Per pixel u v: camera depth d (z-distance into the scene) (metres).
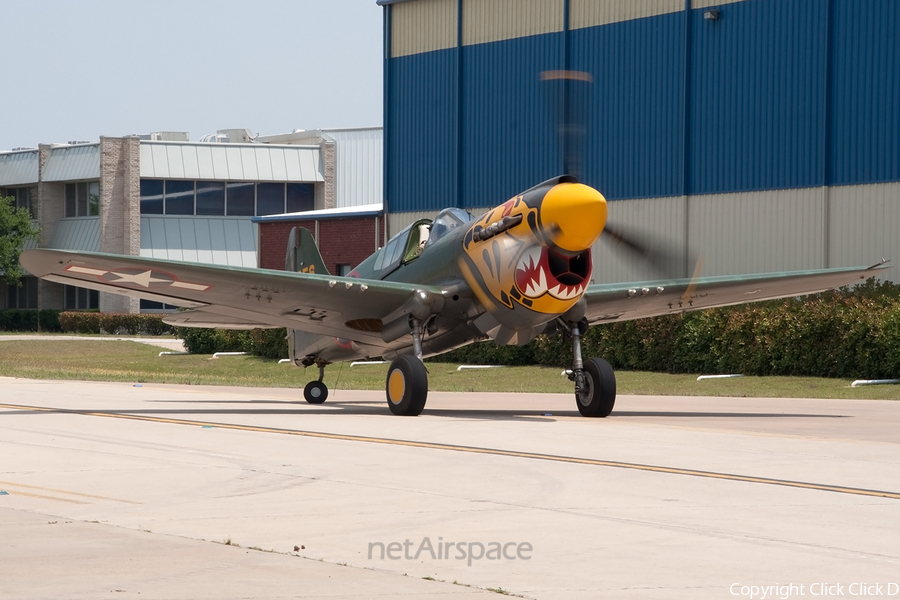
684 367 58.41
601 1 68.88
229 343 86.25
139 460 20.28
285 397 43.72
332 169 139.00
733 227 62.56
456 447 22.64
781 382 50.47
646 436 25.23
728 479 17.97
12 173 141.38
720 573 11.32
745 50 61.97
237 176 134.38
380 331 34.94
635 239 30.39
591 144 69.56
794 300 54.66
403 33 79.94
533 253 28.52
